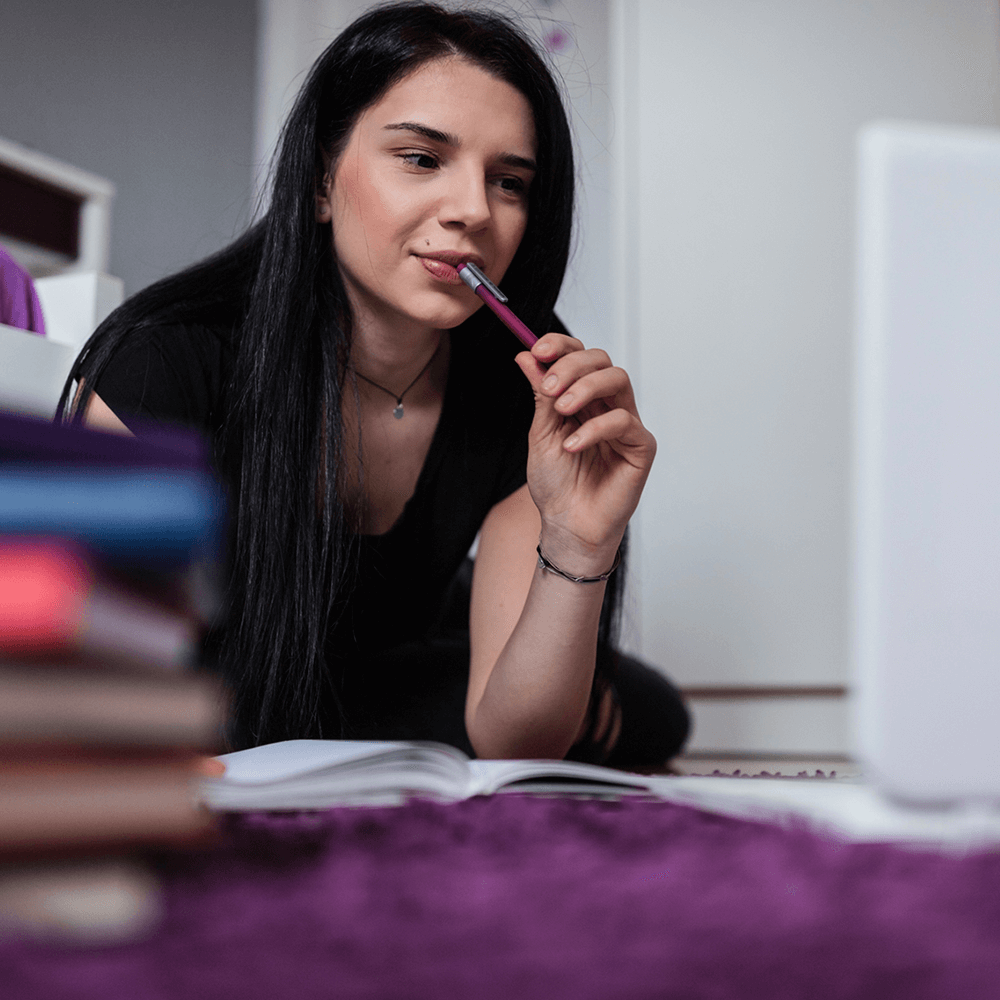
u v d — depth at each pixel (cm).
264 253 118
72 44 326
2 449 33
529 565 128
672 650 250
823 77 257
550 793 63
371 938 33
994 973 30
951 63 256
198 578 37
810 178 256
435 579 144
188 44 358
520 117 111
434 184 108
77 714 34
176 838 35
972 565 45
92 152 331
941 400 45
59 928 33
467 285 109
